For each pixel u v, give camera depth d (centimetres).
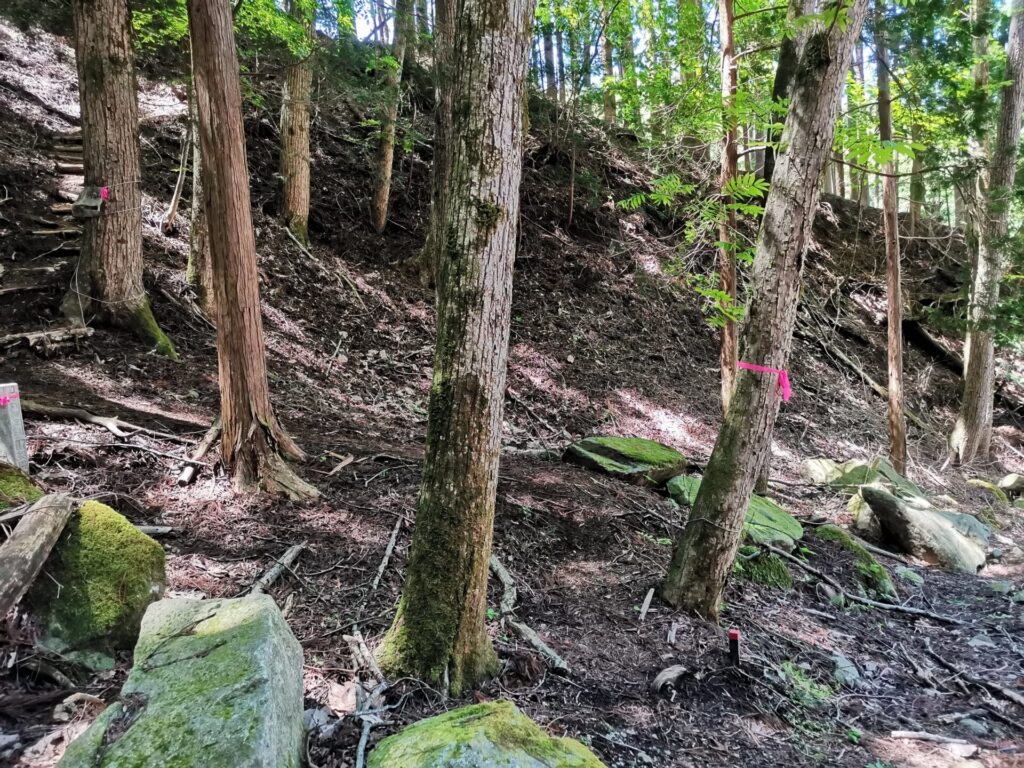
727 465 426
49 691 243
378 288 1005
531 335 1062
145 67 1134
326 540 408
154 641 236
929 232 1739
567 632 386
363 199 1136
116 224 676
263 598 259
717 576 433
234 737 188
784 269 400
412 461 563
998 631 532
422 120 1300
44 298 683
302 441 560
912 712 394
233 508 421
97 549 291
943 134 939
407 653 295
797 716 361
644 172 1476
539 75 1449
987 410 1206
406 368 880
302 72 945
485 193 269
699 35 917
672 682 354
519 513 512
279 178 1002
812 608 514
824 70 372
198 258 796
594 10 1164
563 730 290
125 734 191
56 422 470
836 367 1352
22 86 1032
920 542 709
